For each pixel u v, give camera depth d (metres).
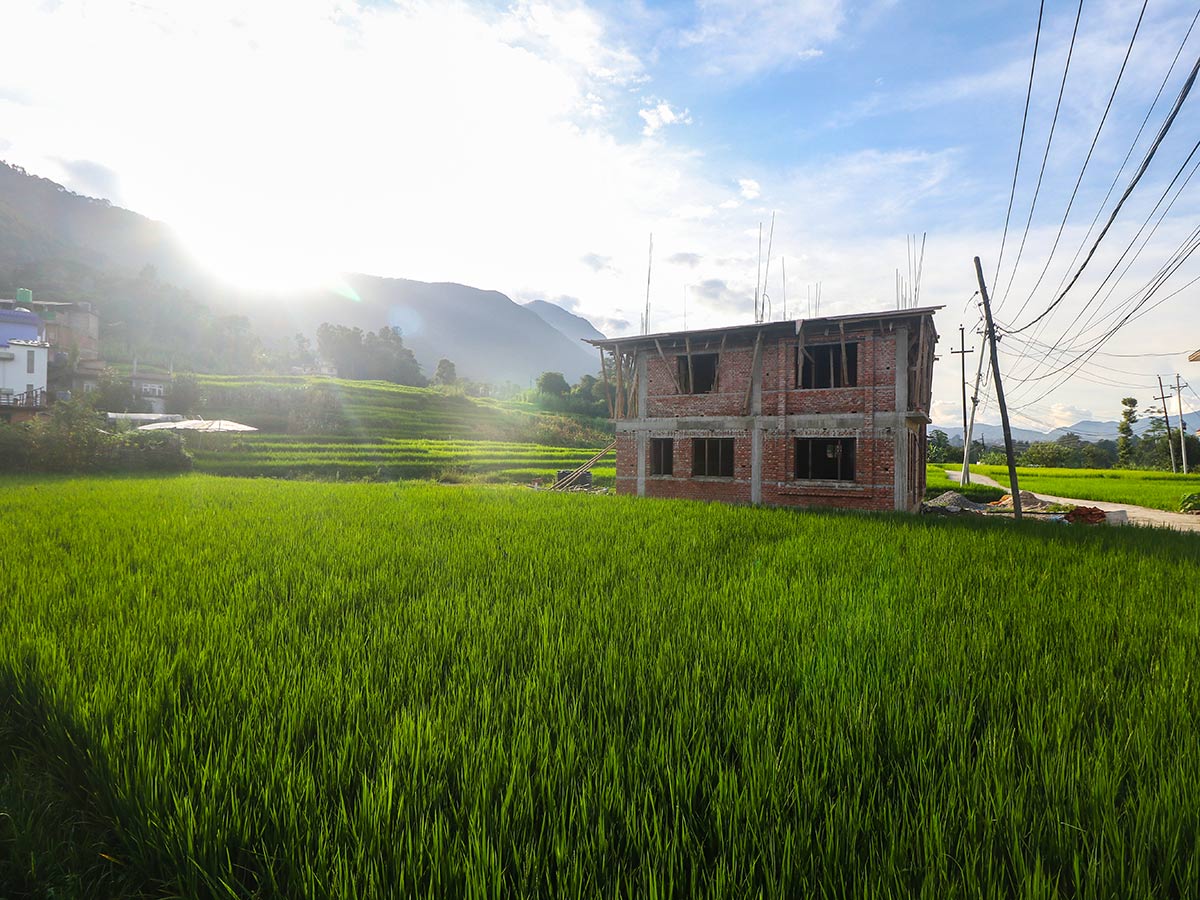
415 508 15.11
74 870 2.61
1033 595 6.75
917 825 2.47
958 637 5.13
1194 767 2.99
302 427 54.25
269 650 4.59
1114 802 2.76
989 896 2.12
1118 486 40.22
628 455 21.94
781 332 19.08
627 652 4.63
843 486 18.08
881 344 17.67
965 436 35.50
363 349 124.81
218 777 2.78
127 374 60.25
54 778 3.25
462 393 89.81
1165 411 61.28
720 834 2.45
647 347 21.81
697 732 3.37
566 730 3.33
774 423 19.20
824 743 3.15
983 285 19.33
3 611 5.54
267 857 2.38
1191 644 4.98
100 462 26.05
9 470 24.47
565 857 2.31
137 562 7.96
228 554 8.58
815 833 2.48
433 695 3.79
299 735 3.37
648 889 2.16
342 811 2.52
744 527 12.07
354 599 6.36
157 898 2.48
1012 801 2.67
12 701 3.96
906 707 3.67
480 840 2.34
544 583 7.09
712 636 5.06
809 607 6.01
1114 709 3.77
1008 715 3.65
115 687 3.73
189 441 38.56
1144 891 2.19
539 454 50.75
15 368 42.91
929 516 16.08
